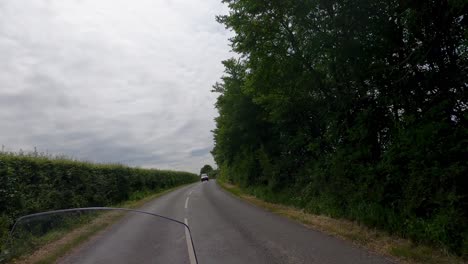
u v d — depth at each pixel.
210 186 41.81
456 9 7.53
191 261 3.67
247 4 13.37
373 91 10.79
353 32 11.27
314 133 16.31
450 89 8.19
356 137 11.12
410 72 8.98
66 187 14.51
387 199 9.41
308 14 12.59
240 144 30.39
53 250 3.88
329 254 6.71
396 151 8.95
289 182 18.75
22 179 10.95
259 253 6.94
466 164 7.11
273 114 17.41
